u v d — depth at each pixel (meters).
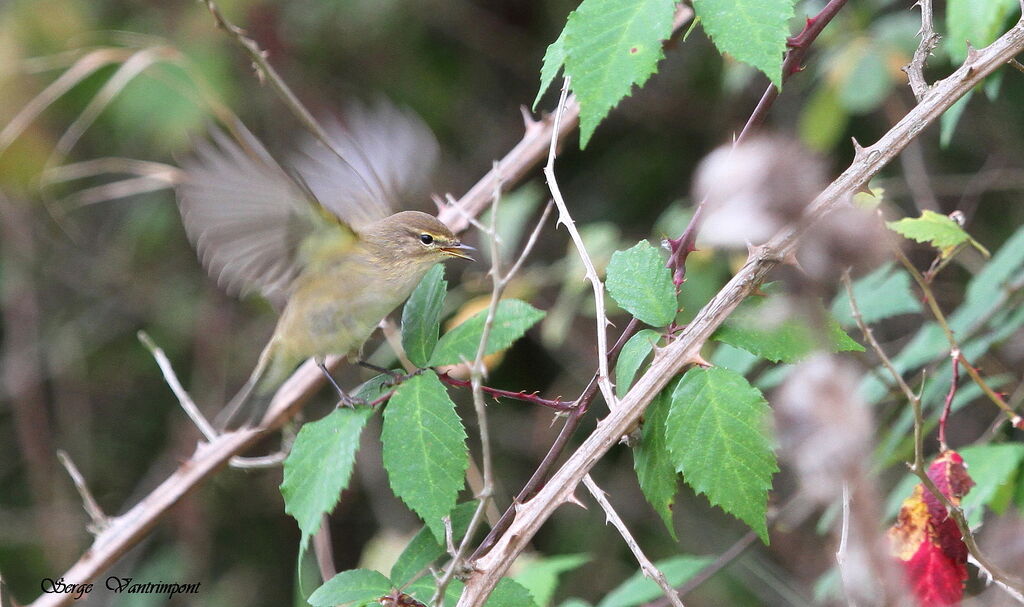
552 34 16.77
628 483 15.44
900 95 13.33
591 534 15.15
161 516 8.09
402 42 16.50
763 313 5.25
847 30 11.24
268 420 8.20
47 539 16.58
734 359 8.47
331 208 7.88
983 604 5.30
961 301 10.98
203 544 16.19
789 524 8.84
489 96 17.22
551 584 8.75
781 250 5.17
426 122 16.48
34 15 14.34
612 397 5.29
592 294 12.22
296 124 15.49
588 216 16.39
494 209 5.10
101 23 14.74
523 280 12.07
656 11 4.96
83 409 17.33
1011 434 9.13
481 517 4.82
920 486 5.61
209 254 6.73
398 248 7.72
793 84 14.44
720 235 3.85
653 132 16.45
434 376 5.59
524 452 15.96
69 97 14.51
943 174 13.70
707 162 3.92
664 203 16.17
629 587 8.62
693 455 5.04
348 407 5.73
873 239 3.99
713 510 14.91
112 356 17.56
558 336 12.02
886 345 12.11
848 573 3.90
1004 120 13.23
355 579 5.57
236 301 17.06
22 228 16.89
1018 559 5.36
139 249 17.30
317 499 5.40
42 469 16.88
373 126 8.05
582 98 4.91
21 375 16.94
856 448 3.41
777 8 4.92
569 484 5.18
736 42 4.88
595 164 16.81
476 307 11.14
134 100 14.19
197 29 14.62
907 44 10.91
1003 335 8.05
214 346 16.80
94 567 7.89
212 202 6.55
